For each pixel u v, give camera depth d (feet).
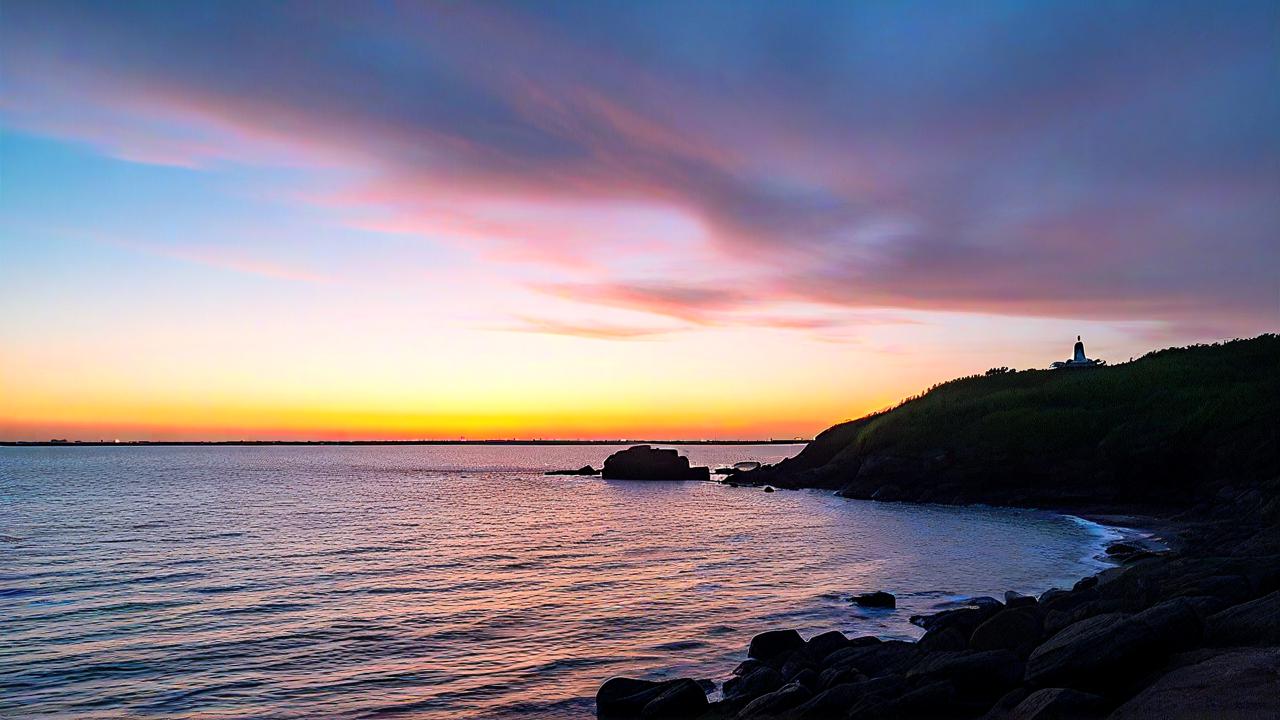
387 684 54.90
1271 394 172.14
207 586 91.35
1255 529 98.84
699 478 371.35
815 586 89.92
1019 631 50.11
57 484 321.32
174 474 433.48
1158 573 61.36
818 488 277.44
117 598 84.02
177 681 55.47
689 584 91.86
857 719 41.01
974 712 40.70
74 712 49.34
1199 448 169.99
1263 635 36.96
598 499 246.27
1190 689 31.40
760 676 51.37
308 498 245.65
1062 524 153.38
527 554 118.83
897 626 70.18
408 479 387.75
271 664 59.67
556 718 48.39
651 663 60.03
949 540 130.21
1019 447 204.03
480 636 67.87
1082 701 33.73
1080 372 260.62
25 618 74.33
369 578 96.94
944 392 292.61
